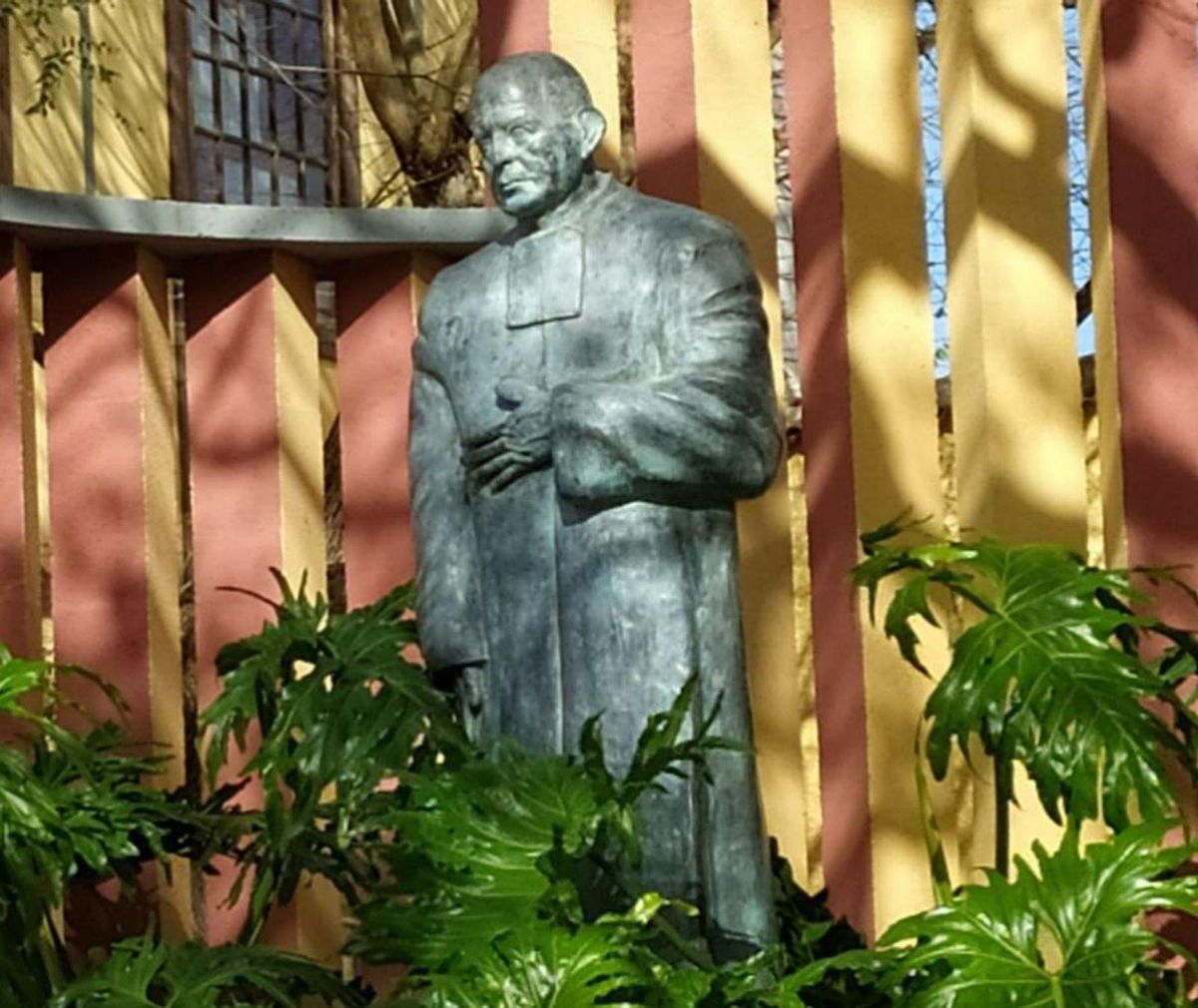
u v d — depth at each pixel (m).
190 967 6.38
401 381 8.23
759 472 6.33
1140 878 6.19
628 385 6.25
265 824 6.88
